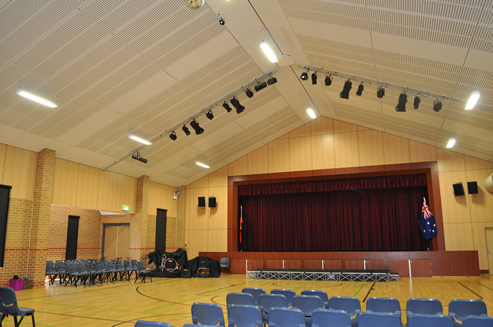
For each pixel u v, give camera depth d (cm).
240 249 1933
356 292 1070
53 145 1238
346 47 962
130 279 1505
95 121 1175
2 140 1127
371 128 1677
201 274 1638
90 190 1454
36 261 1195
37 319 714
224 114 1432
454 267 1443
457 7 671
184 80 1120
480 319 380
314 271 1466
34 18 764
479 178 1517
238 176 1886
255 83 1272
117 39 883
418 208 1745
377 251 1672
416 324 390
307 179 1798
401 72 979
